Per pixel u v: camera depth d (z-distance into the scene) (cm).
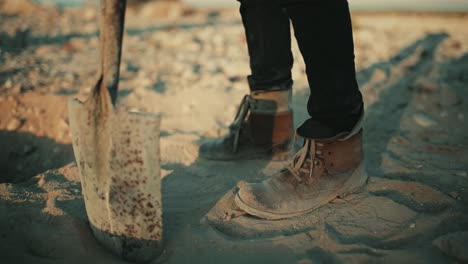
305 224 123
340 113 121
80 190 146
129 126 95
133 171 98
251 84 168
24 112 238
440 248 107
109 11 92
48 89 275
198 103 273
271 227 122
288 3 109
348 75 117
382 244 112
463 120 230
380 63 402
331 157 130
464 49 469
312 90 121
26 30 513
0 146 219
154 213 102
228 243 114
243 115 172
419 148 189
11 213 122
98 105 99
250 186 131
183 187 153
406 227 119
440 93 281
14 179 201
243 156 176
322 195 130
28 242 110
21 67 335
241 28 678
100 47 94
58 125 229
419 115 231
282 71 161
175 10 1009
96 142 100
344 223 122
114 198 100
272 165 172
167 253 110
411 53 455
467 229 117
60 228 115
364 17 956
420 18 912
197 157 183
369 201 133
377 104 263
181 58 434
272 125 170
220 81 330
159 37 580
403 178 155
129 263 105
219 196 144
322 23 109
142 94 285
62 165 202
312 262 104
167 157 184
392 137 204
